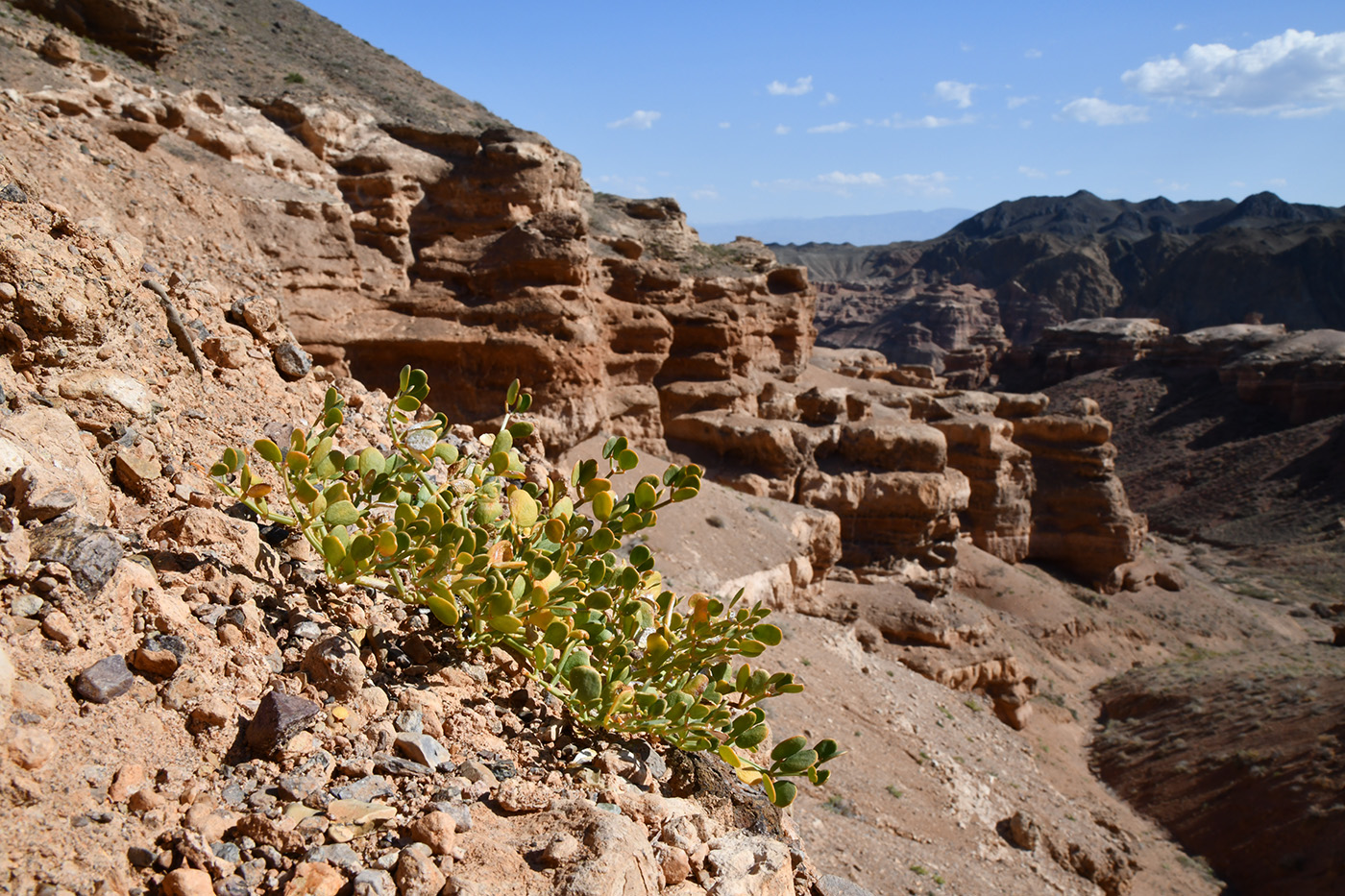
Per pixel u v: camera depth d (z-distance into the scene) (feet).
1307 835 86.33
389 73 109.09
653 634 14.35
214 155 71.77
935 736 81.05
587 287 88.02
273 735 10.07
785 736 62.28
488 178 85.15
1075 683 129.18
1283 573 190.60
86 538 10.25
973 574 144.87
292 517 15.35
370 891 8.43
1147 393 289.74
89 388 13.89
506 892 8.76
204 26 89.61
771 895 11.26
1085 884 69.41
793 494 111.86
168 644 10.41
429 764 10.93
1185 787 98.99
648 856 9.75
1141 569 166.50
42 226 15.51
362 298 78.13
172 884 8.02
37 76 59.36
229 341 18.99
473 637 13.71
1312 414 247.70
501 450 15.70
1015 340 551.59
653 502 15.83
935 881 55.67
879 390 161.17
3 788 7.96
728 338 118.42
